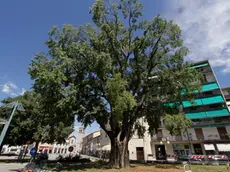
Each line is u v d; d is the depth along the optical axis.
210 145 27.94
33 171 11.47
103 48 15.88
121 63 17.56
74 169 13.75
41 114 22.88
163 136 32.47
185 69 15.91
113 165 14.84
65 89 13.10
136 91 17.42
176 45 16.17
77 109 14.29
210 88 31.80
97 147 55.94
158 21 16.20
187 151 29.67
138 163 20.12
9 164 19.83
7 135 23.55
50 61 14.05
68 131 28.34
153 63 17.53
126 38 17.56
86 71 15.68
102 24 15.55
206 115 30.00
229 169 14.55
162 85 16.64
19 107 9.46
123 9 16.52
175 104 18.48
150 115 19.00
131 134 17.34
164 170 13.41
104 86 15.98
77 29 15.95
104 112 15.62
